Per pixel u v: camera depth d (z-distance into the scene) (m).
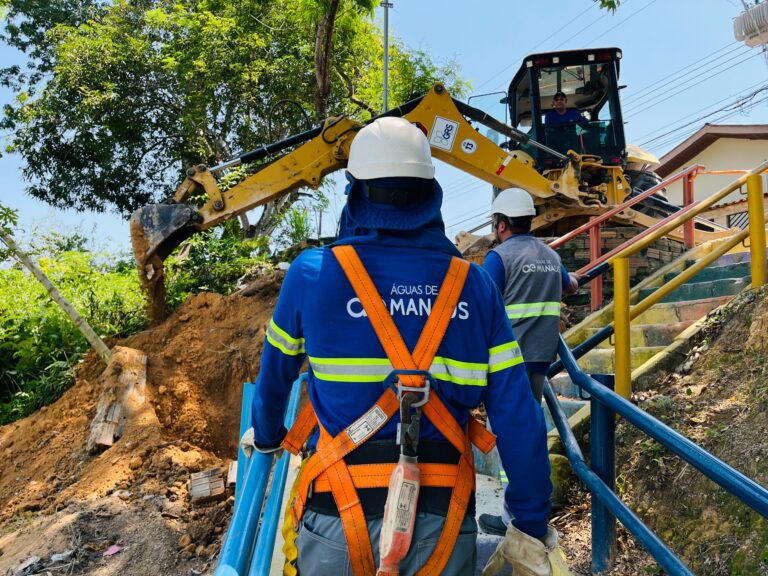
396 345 1.50
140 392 6.87
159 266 8.52
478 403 1.58
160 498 5.36
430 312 1.54
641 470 3.76
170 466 5.81
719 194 4.75
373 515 1.45
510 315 3.49
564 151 9.73
